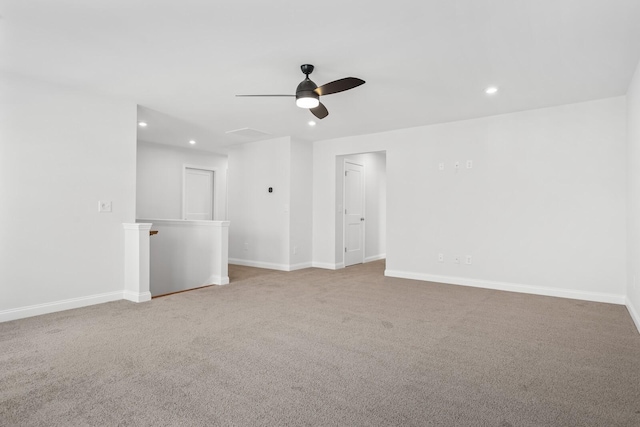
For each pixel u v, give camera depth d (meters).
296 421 1.70
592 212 4.14
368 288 4.77
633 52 2.87
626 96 3.90
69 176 3.68
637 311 3.20
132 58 3.03
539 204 4.46
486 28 2.52
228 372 2.22
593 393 1.98
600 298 4.07
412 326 3.15
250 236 6.83
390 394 1.96
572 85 3.64
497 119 4.75
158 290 5.80
